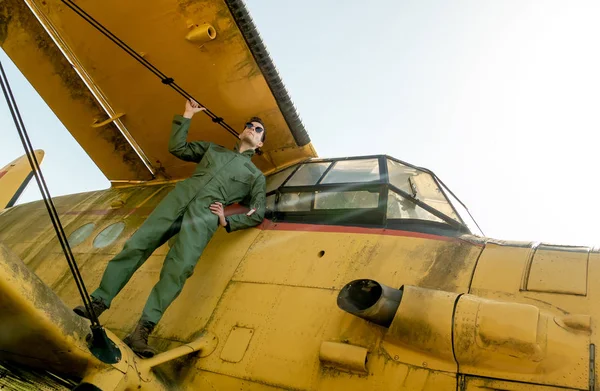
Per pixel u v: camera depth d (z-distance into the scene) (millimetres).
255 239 4223
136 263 3578
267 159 5664
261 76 4734
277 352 3117
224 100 5047
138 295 4203
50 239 5723
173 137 4207
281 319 3312
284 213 4492
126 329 3918
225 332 3439
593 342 2398
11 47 4992
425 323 2641
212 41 4477
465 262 3176
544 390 2332
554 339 2414
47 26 4750
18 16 4711
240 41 4465
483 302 2598
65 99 5488
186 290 4004
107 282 3391
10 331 2723
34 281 2568
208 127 5445
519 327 2424
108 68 5012
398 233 3648
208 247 4363
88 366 2738
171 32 4477
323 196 4379
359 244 3660
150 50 4676
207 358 3312
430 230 3869
